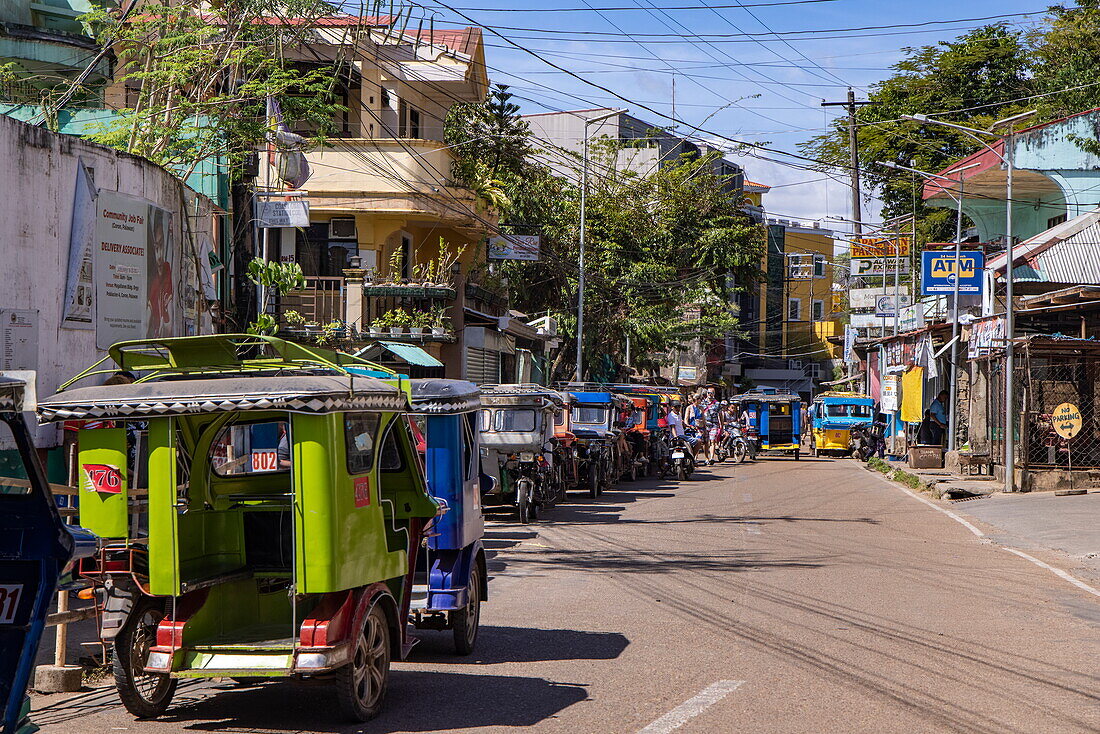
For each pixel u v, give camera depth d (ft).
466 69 105.50
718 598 37.96
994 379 89.61
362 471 22.62
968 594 38.81
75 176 46.24
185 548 23.47
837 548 51.65
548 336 135.13
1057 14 133.49
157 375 24.00
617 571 44.47
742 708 23.45
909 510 70.44
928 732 21.56
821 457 148.05
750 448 132.87
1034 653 29.12
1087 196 111.55
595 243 155.02
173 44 65.46
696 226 167.73
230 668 21.58
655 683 25.96
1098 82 123.65
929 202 132.16
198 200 61.72
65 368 45.34
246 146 68.28
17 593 16.75
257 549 24.98
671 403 129.49
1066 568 45.98
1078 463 81.61
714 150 175.94
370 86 99.35
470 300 108.88
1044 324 97.25
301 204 68.74
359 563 22.17
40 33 75.92
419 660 28.96
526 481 61.72
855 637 31.19
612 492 85.87
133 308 51.11
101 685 26.40
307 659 21.22
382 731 21.99
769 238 265.54
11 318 41.11
